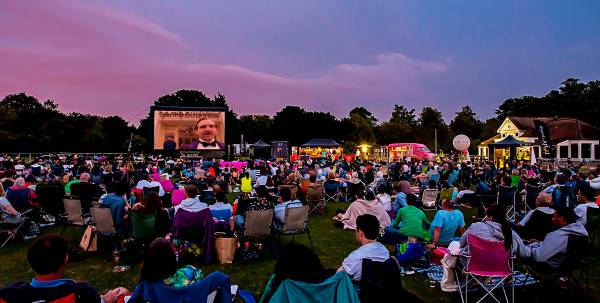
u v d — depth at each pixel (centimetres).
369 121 7812
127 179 1544
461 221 699
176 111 3328
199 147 3356
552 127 4694
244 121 8044
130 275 662
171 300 329
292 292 310
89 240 770
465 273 521
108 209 707
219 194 816
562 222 548
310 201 1248
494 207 566
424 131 7169
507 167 2491
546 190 1119
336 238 930
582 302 553
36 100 8788
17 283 282
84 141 6900
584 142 4338
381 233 866
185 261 735
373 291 355
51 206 966
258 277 658
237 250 756
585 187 801
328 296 313
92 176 1554
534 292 590
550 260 536
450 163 2016
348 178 1652
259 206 772
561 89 6894
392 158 3809
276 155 4003
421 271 673
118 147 6962
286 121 7238
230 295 358
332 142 4422
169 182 1289
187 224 718
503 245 507
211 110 3356
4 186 1069
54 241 285
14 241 876
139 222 690
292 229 779
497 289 595
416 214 719
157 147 3316
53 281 283
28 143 6191
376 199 995
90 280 638
